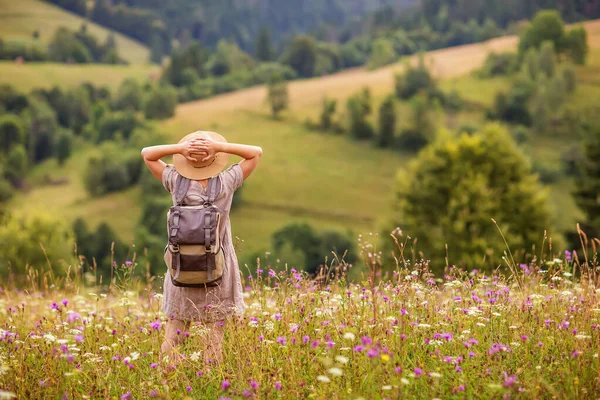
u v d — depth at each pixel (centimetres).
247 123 15962
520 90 15262
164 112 17712
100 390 354
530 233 3033
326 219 10700
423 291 479
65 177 15112
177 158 443
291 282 486
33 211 4356
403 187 3509
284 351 397
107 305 605
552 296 479
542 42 17788
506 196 3166
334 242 8388
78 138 17812
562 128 14300
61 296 641
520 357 384
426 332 423
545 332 412
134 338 459
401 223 3394
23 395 363
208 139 436
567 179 11388
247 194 11369
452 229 3048
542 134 14162
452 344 406
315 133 14850
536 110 14238
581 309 436
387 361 335
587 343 382
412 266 507
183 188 435
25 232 4128
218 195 434
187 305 437
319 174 12506
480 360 376
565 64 16375
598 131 3878
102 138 17562
